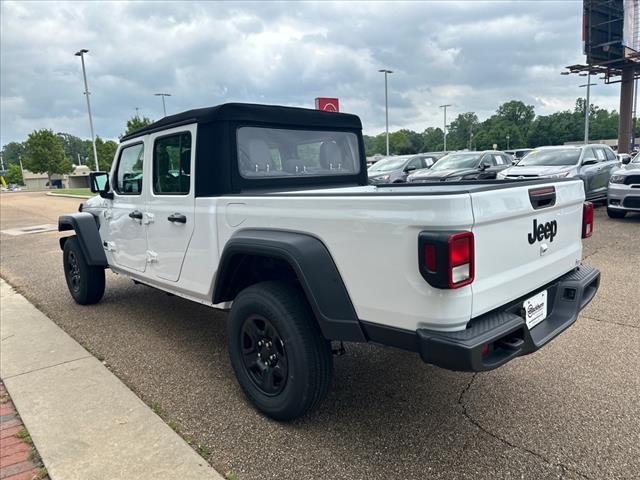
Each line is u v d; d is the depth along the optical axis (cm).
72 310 540
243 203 300
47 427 293
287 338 271
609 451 255
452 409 303
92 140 3170
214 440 277
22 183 11212
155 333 458
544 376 340
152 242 402
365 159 441
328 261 254
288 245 263
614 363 354
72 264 556
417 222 215
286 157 368
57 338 448
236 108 331
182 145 352
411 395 322
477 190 221
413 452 261
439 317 216
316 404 280
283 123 363
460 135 12000
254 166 344
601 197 1141
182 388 344
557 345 389
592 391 316
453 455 257
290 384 275
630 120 2484
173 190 369
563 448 259
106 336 454
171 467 251
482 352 214
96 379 358
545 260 279
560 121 9762
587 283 304
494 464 248
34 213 2045
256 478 244
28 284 680
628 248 726
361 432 281
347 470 247
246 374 308
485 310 232
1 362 396
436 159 1577
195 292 357
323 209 253
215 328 469
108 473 248
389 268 229
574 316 286
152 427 290
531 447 261
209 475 245
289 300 275
